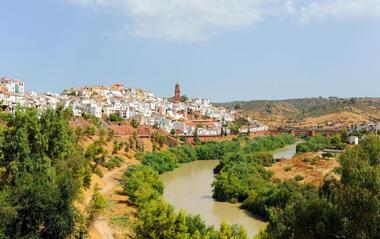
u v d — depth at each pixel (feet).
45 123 276.41
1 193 181.27
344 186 161.27
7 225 168.25
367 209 149.79
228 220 338.95
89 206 278.87
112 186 435.94
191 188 474.90
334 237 159.53
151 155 631.56
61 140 280.72
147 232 240.32
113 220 300.20
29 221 176.24
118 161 576.20
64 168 262.47
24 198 178.91
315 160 581.53
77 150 364.38
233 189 405.39
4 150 242.17
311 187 355.97
